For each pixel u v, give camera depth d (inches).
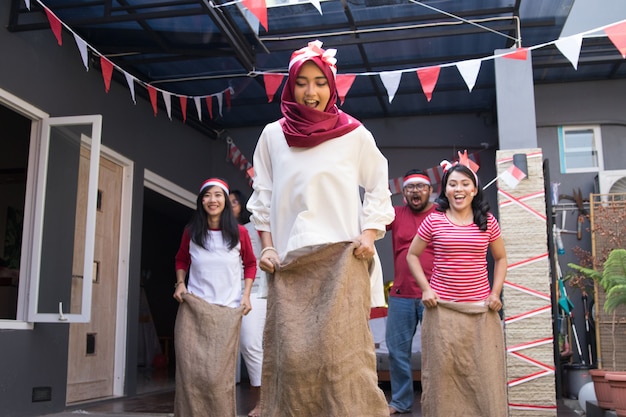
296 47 223.8
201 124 305.4
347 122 91.1
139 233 251.6
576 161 268.8
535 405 175.5
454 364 128.2
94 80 227.9
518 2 197.2
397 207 191.3
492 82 264.2
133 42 219.1
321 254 85.3
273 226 91.2
